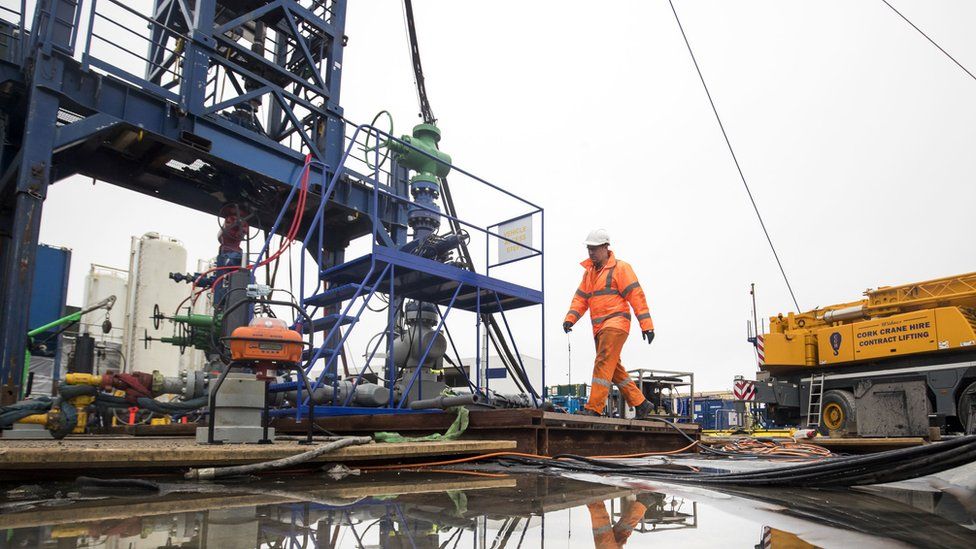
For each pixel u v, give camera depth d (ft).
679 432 27.27
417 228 37.58
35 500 9.45
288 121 42.93
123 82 32.30
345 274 27.84
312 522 7.75
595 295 28.32
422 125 39.60
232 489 11.06
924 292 49.96
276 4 39.09
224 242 35.78
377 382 36.78
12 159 34.14
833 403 53.26
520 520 8.15
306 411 22.36
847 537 7.07
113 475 12.20
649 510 9.07
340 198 40.81
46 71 29.32
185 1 37.50
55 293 55.16
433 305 31.30
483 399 25.58
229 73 39.50
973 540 6.95
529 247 31.50
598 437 23.07
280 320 16.08
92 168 35.37
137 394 22.36
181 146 33.45
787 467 12.17
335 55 42.14
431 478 13.75
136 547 6.23
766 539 6.95
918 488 11.80
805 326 57.67
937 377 46.62
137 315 60.75
